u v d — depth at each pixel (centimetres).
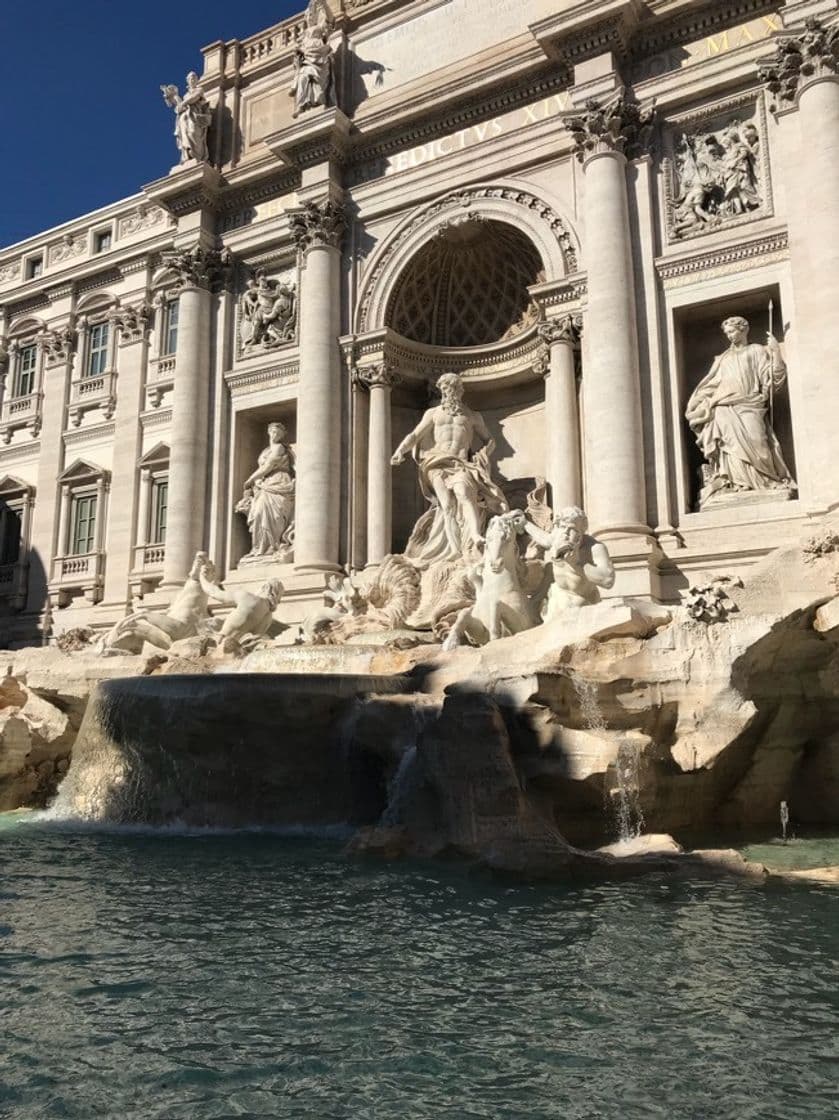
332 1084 512
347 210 2844
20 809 1748
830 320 1962
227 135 3228
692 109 2320
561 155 2488
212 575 2444
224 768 1466
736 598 1317
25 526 3634
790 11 2120
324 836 1324
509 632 1678
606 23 2325
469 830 1077
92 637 2775
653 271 2289
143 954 741
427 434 2602
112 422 3459
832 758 1434
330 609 2359
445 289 2864
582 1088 507
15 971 700
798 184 2125
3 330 3912
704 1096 496
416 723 1298
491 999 639
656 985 664
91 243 3700
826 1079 516
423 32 2852
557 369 2380
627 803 1152
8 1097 495
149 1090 504
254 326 2995
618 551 2097
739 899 902
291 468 2928
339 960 723
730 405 2169
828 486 1942
